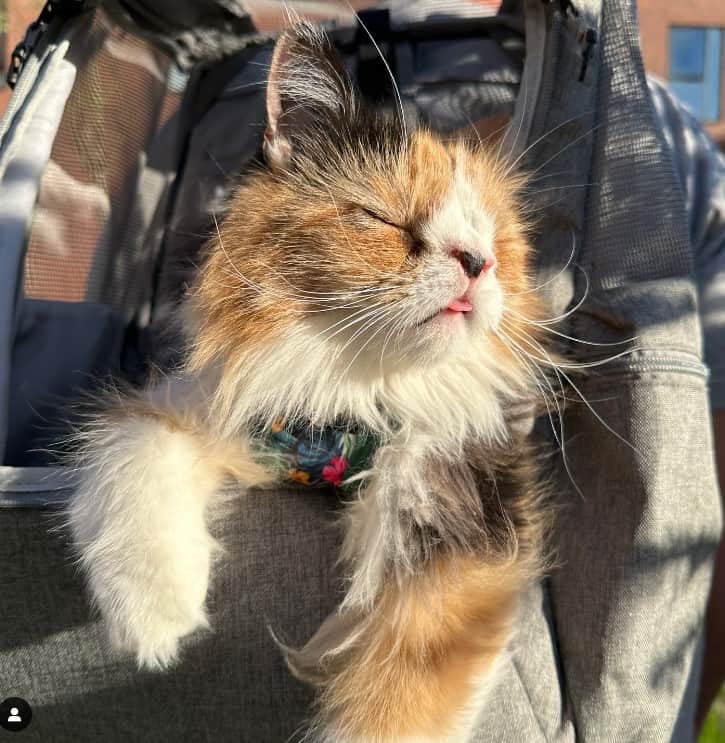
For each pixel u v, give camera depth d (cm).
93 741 26
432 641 24
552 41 32
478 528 25
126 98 38
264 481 26
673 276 30
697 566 30
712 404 39
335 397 26
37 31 31
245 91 42
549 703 28
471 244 26
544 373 31
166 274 40
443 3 41
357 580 24
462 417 27
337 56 29
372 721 24
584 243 32
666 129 40
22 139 28
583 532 29
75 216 36
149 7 38
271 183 28
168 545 23
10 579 25
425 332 25
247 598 25
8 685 26
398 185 27
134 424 26
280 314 25
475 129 32
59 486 25
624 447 29
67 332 35
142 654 23
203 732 26
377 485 25
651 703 28
